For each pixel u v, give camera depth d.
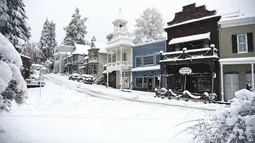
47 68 67.50
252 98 3.36
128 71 31.48
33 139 4.98
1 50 5.03
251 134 3.05
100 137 5.44
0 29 17.08
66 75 52.28
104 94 22.67
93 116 9.39
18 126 6.34
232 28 19.17
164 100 18.62
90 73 43.00
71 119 8.30
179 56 21.34
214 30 20.81
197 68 21.67
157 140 5.21
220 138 3.40
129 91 27.55
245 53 18.33
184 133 6.16
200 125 3.86
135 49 30.91
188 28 23.14
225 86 19.22
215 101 17.22
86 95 20.70
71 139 5.10
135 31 46.56
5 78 4.62
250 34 18.23
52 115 9.05
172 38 24.77
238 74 18.55
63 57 62.88
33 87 26.78
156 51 27.48
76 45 54.78
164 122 8.30
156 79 27.08
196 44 22.48
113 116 9.61
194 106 15.01
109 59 39.94
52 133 5.71
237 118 3.27
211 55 19.06
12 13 18.64
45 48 70.25
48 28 73.19
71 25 71.31
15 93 5.36
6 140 4.76
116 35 33.97
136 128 6.90
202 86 21.17
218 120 3.52
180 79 23.31
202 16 21.91
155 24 45.78
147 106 14.65
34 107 11.39
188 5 23.30
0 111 5.33
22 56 24.42
